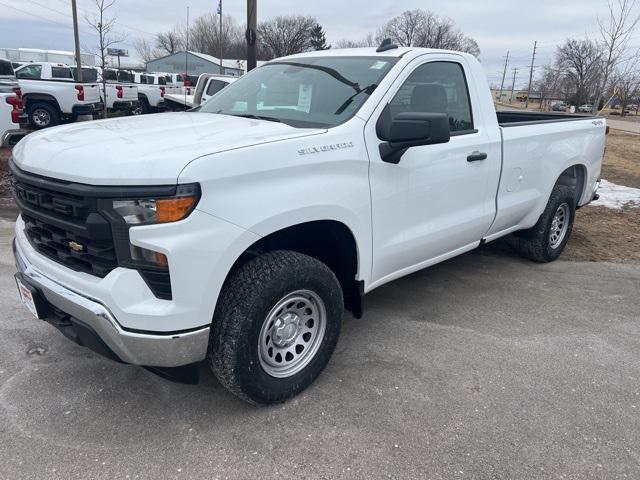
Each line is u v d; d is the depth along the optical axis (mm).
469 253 5898
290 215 2680
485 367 3426
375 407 2963
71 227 2467
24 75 16766
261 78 3977
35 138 2939
